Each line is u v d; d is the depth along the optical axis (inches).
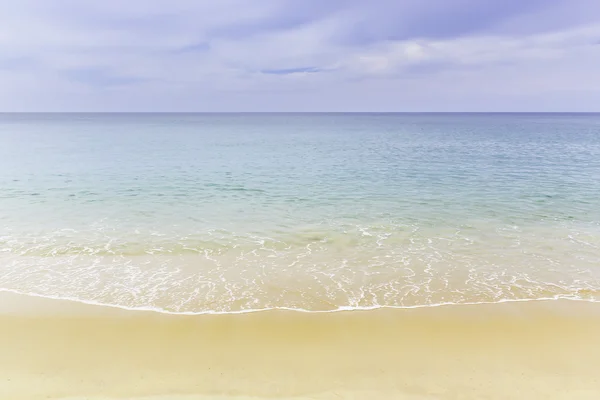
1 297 305.1
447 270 365.4
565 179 828.0
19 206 593.3
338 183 796.0
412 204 616.7
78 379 214.8
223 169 980.6
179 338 254.5
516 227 496.1
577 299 311.0
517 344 252.2
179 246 424.8
